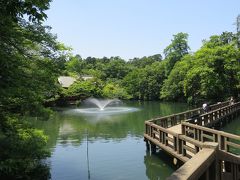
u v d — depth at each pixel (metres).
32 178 10.03
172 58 61.94
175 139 11.07
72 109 40.78
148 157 13.56
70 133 20.98
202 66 39.38
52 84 8.74
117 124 25.45
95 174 11.23
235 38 45.00
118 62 91.69
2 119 8.62
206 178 4.27
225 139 9.93
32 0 5.04
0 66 6.48
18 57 7.58
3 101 8.12
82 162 13.00
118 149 15.49
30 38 7.83
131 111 37.66
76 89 49.09
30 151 8.91
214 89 38.72
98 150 15.36
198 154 4.40
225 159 5.14
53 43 8.52
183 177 3.28
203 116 16.81
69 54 9.07
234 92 40.28
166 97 57.94
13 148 8.75
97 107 44.41
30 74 8.09
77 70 62.88
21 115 8.98
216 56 38.47
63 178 10.75
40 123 26.55
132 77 68.25
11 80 7.23
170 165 12.25
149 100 64.19
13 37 6.95
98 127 23.80
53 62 8.68
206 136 11.28
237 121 25.44
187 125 12.84
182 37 62.06
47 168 11.15
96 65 96.75
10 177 9.13
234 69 38.44
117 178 10.77
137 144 16.69
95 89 54.31
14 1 4.64
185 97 53.25
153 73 65.19
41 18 4.95
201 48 43.19
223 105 28.91
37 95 8.59
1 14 5.06
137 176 10.95
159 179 10.59
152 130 14.08
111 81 76.81
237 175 5.75
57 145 16.83
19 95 8.02
